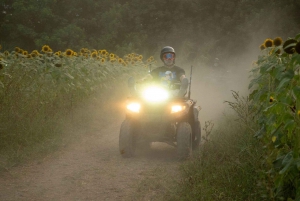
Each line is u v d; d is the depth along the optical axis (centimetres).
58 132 979
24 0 4000
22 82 1017
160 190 622
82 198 591
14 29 3878
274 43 773
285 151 459
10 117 896
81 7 4309
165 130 827
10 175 688
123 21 4275
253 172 595
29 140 869
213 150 756
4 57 1195
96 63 1577
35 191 617
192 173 658
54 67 1188
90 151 877
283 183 450
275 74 461
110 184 656
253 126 721
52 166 749
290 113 430
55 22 4022
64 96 1188
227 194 552
